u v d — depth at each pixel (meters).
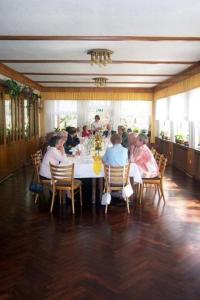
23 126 9.06
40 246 3.45
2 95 7.10
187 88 7.50
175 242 3.54
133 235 3.75
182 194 5.68
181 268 2.94
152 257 3.16
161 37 4.45
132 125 12.06
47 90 11.62
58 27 3.97
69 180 4.64
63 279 2.75
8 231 3.91
